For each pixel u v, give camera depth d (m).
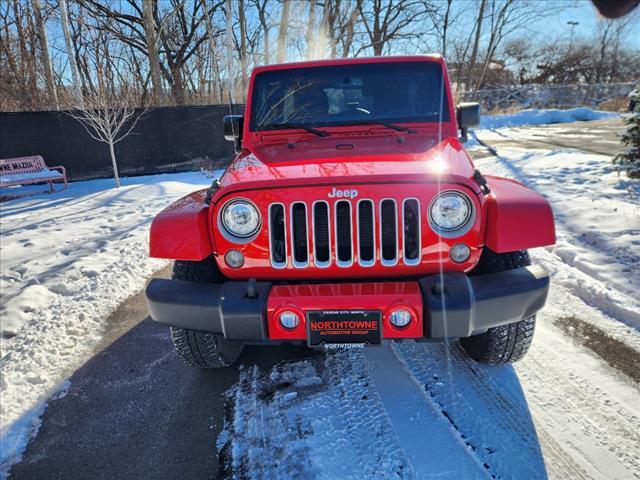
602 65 34.94
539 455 2.31
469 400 2.73
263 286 2.40
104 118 11.09
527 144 13.78
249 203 2.39
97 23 16.92
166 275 5.10
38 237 6.77
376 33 28.75
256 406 2.80
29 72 17.70
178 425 2.68
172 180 11.06
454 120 3.41
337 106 3.54
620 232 5.16
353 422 2.61
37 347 3.52
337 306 2.28
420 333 2.30
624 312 3.60
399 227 2.34
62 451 2.51
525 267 2.48
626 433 2.44
